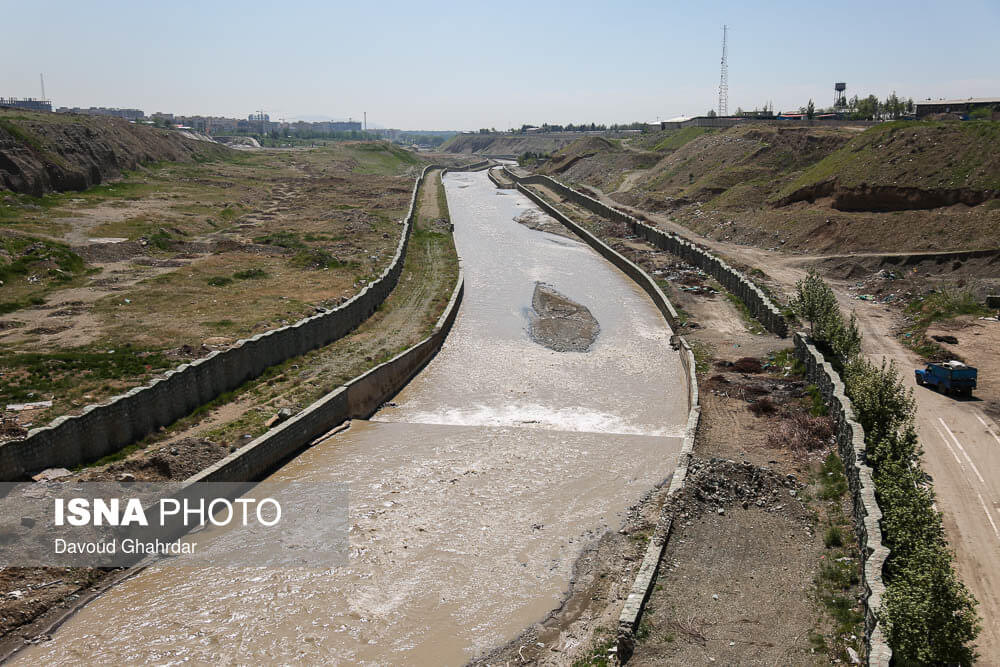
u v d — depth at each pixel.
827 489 30.64
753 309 59.31
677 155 140.00
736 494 30.66
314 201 119.25
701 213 100.31
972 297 55.25
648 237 93.75
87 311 51.69
